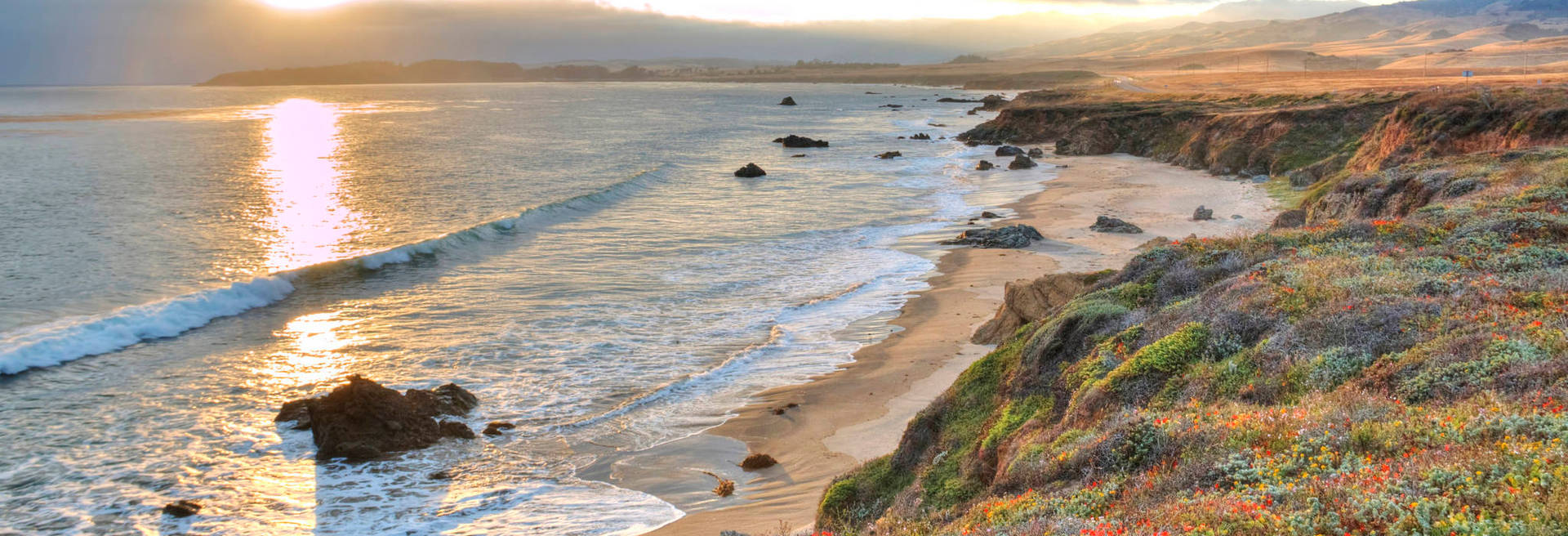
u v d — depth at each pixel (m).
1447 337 12.17
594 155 79.88
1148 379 13.52
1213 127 68.62
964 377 17.05
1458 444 8.66
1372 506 7.49
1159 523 8.26
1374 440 9.36
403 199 51.94
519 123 130.00
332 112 167.12
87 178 60.84
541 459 17.77
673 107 190.62
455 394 20.47
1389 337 12.84
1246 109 78.94
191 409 20.22
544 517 15.27
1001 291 29.33
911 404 19.70
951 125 125.19
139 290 30.22
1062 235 38.91
